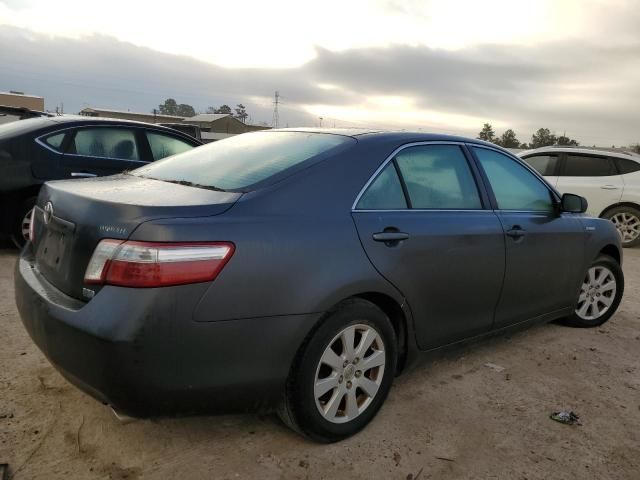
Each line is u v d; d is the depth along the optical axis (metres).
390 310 2.98
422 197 3.16
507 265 3.58
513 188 3.87
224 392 2.31
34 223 2.96
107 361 2.10
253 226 2.36
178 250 2.15
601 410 3.26
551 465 2.68
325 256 2.54
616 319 5.12
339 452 2.67
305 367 2.50
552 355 4.09
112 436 2.68
